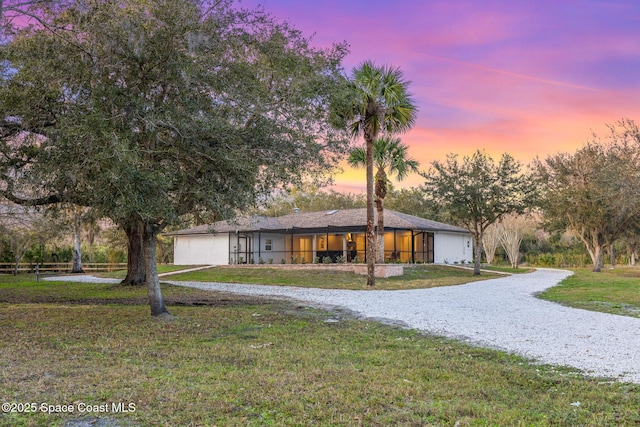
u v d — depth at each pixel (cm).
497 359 720
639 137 2536
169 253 4522
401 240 3631
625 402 506
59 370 605
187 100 866
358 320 1118
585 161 3438
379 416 449
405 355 736
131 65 874
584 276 2848
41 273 3409
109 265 3756
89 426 416
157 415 442
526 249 5075
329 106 1086
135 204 793
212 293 1823
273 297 1658
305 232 3328
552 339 875
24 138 1008
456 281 2403
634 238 4038
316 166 1043
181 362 663
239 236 3500
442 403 495
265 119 934
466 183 2816
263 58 990
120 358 686
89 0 862
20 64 899
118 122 830
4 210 1988
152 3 869
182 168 930
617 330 968
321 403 482
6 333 895
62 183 855
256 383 553
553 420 446
